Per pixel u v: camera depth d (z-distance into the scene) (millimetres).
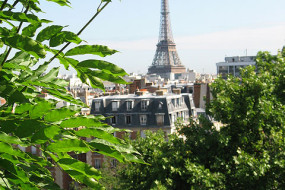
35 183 3420
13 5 3928
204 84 102875
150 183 30438
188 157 30203
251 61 161500
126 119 69500
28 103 3482
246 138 28094
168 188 28875
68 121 3199
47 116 3213
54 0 3717
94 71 3500
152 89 111812
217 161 28484
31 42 2994
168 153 30422
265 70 38156
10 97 3510
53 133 3051
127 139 32875
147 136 32812
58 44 3420
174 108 72250
